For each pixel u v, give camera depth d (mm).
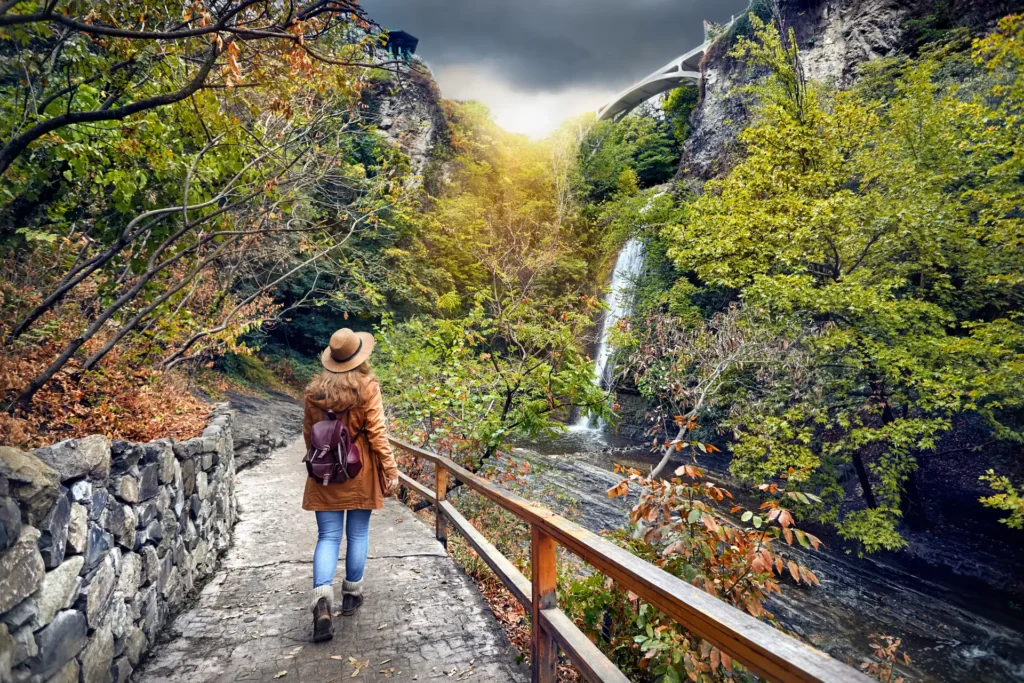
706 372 10078
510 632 3230
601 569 1406
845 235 10359
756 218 10727
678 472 2771
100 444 1965
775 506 2553
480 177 30016
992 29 16172
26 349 4305
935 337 9430
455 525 3398
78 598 1753
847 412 10523
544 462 7953
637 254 24953
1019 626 7793
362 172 7516
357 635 2555
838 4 21719
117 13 3355
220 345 8977
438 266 22266
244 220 6137
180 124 5094
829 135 11320
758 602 2451
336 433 2398
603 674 1383
